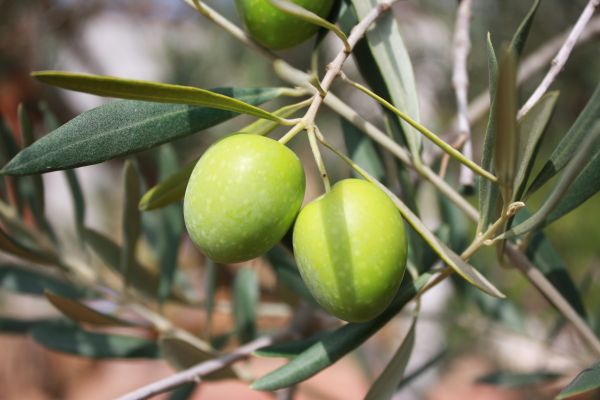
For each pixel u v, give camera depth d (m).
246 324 0.27
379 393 0.17
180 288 0.30
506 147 0.14
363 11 0.18
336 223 0.15
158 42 0.61
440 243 0.16
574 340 0.29
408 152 0.19
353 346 0.17
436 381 0.51
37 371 0.83
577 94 0.40
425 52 0.46
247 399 0.79
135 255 0.25
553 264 0.21
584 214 0.39
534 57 0.30
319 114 0.52
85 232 0.26
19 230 0.26
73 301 0.21
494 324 0.30
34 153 0.16
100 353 0.26
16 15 0.55
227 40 0.53
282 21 0.19
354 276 0.15
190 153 0.58
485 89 0.44
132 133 0.17
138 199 0.23
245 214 0.15
